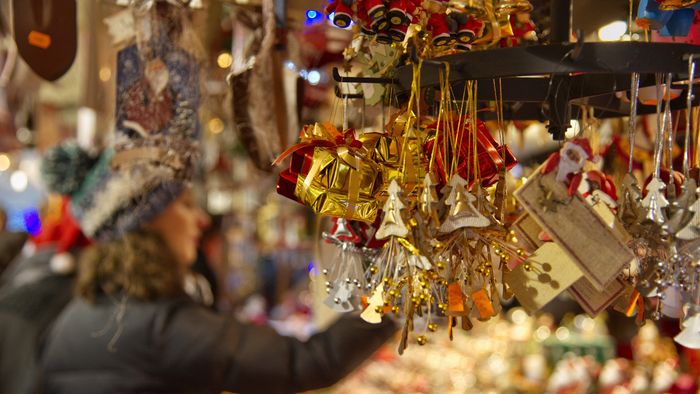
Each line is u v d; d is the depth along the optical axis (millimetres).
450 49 940
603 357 2328
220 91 1494
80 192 1802
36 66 1211
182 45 1276
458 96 1020
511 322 2750
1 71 1782
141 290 1626
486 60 823
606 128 1387
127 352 1592
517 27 1051
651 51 783
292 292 4402
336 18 912
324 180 907
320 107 1544
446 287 882
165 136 1265
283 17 1296
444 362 2467
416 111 955
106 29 1360
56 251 2178
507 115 1213
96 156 1858
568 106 908
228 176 4105
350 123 1300
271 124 1345
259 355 1545
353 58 1090
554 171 848
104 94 1401
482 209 882
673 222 847
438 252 877
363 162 903
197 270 2607
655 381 1875
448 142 925
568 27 923
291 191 952
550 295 888
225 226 4867
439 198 900
